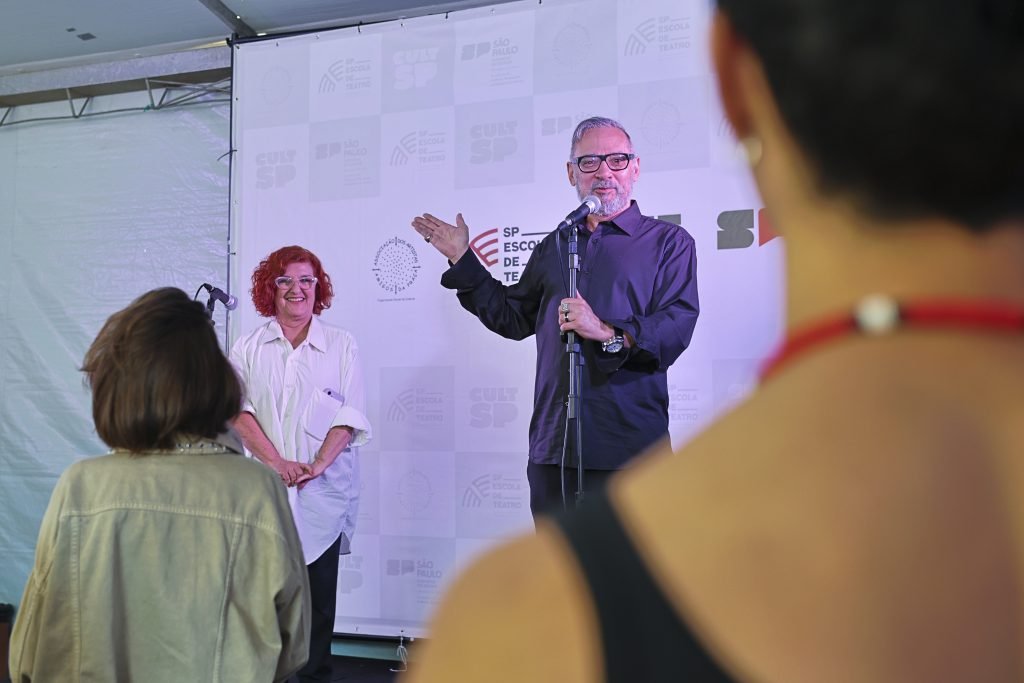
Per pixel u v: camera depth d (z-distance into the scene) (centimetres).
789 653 20
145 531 116
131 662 113
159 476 119
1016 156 21
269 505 123
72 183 398
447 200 330
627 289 274
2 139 407
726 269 294
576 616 22
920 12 21
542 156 321
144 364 120
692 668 21
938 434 21
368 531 324
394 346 330
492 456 317
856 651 20
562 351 268
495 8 330
